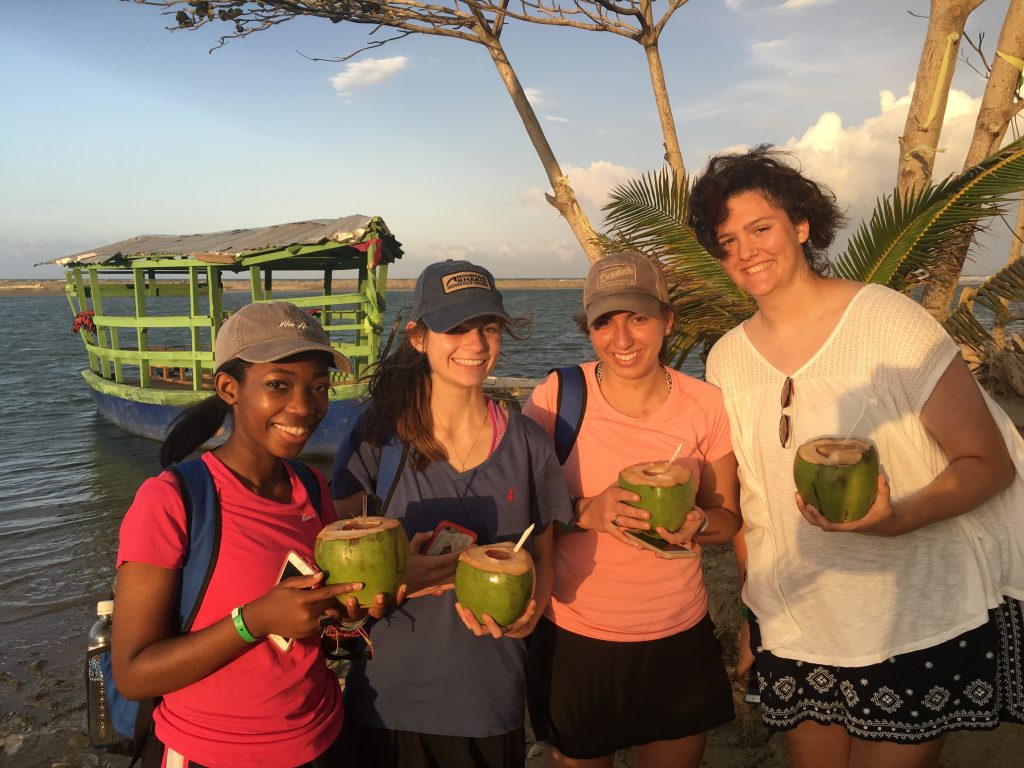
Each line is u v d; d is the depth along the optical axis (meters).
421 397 2.46
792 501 2.48
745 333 2.72
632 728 2.79
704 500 2.92
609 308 2.55
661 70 8.79
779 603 2.56
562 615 2.83
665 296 2.74
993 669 2.33
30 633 7.43
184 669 1.85
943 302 6.64
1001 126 6.11
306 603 1.83
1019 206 11.60
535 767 4.06
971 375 2.29
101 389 19.09
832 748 2.59
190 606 2.00
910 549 2.32
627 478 2.37
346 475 2.53
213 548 2.02
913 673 2.33
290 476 2.39
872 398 2.34
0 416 22.25
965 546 2.31
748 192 2.49
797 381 2.48
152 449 17.25
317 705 2.21
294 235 16.22
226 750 2.01
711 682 2.86
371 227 14.80
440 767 2.44
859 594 2.36
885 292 2.43
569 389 2.87
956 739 3.70
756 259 2.50
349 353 15.27
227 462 2.21
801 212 2.50
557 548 2.82
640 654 2.76
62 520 11.67
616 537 2.42
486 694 2.42
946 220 5.88
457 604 2.18
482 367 2.41
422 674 2.40
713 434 2.82
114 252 19.73
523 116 9.06
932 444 2.34
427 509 2.45
